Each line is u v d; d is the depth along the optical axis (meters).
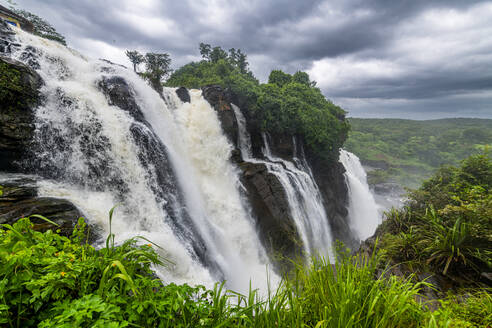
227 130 17.98
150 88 14.89
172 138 14.64
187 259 8.16
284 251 14.31
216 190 15.02
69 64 11.52
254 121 20.27
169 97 17.23
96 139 9.61
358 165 37.31
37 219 6.20
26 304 1.83
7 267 1.78
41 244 2.15
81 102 9.84
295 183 17.06
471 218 5.89
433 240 6.23
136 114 11.95
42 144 8.58
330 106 28.62
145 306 1.87
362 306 2.20
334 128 25.05
